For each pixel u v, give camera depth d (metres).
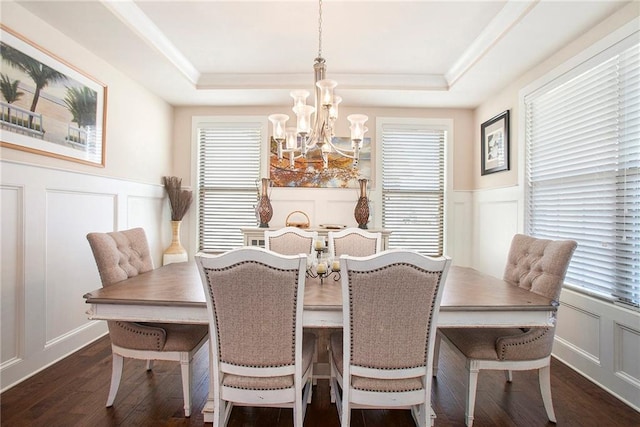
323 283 1.85
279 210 3.87
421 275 1.29
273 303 1.33
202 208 3.99
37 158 2.12
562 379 2.15
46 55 2.17
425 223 3.92
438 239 3.94
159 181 3.65
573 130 2.38
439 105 3.80
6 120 1.91
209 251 3.95
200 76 3.34
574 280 2.35
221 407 1.43
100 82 2.68
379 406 1.39
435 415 1.68
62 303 2.34
